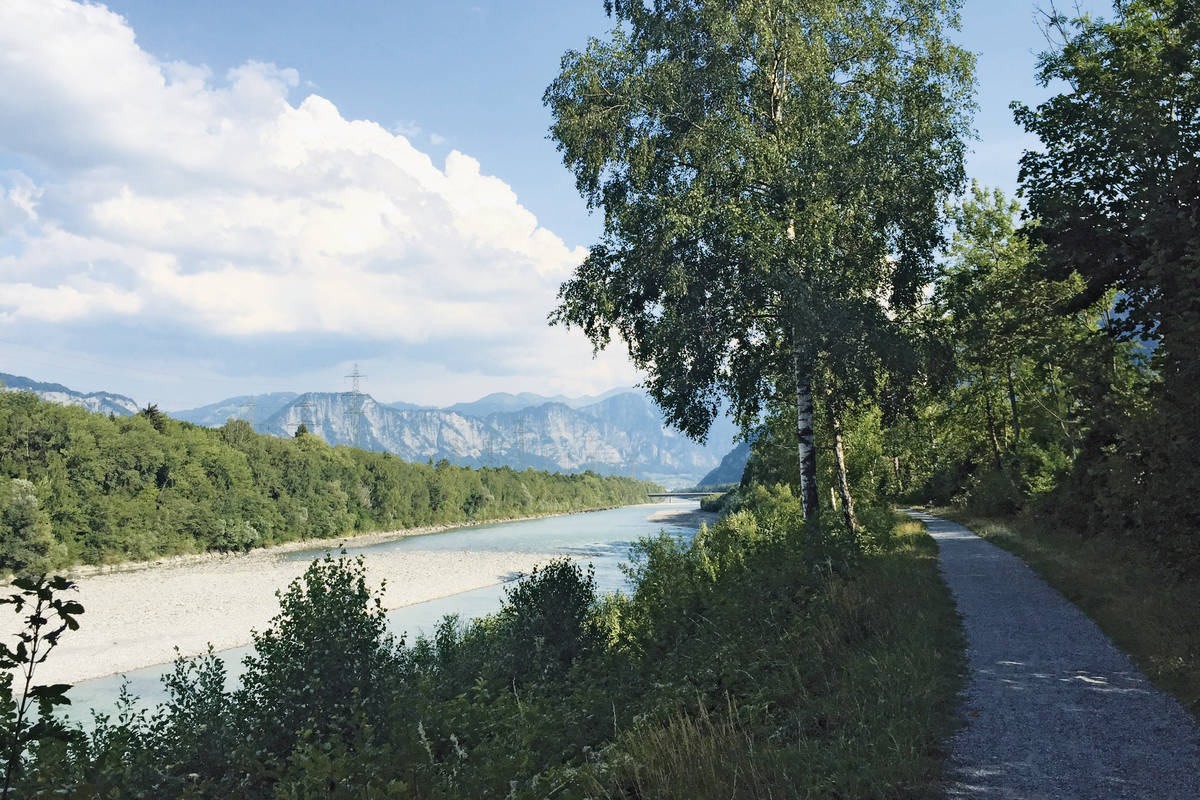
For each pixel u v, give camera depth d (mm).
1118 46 18547
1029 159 17859
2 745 3822
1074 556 17734
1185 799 5402
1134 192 14625
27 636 3838
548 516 178500
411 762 6855
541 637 13930
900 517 35562
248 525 94500
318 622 10312
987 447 47406
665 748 6824
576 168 19734
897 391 19156
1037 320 27344
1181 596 10930
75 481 76062
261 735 9070
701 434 18922
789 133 18125
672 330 17547
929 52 18875
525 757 6953
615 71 19328
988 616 12078
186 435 98188
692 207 17328
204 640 34188
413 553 79062
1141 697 7742
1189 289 10805
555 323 19797
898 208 18172
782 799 5648
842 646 9844
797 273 16641
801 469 17562
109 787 6832
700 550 21000
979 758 6336
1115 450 14219
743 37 18031
